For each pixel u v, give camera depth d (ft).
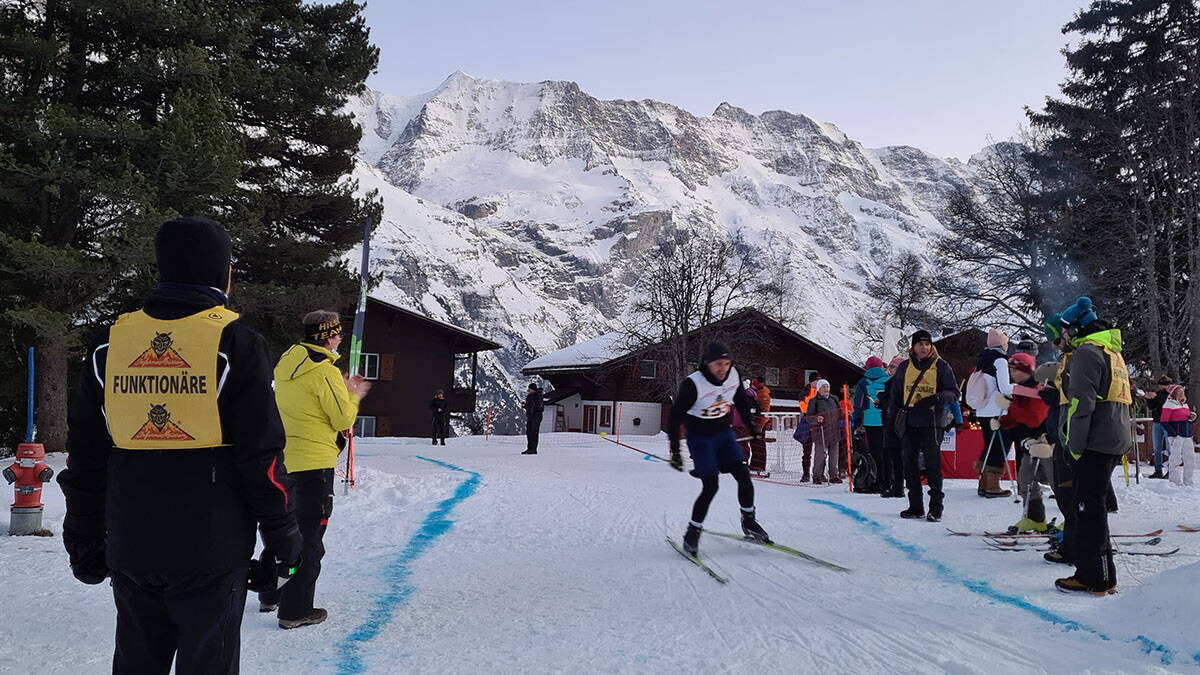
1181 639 13.33
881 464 37.11
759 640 14.39
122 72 62.18
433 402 92.53
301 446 15.11
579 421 171.53
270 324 80.74
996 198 111.24
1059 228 99.14
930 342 28.76
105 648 13.50
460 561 21.45
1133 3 98.37
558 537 25.23
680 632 14.89
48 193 59.36
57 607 16.06
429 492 36.73
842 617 15.92
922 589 18.21
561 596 17.65
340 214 86.43
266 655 13.35
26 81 60.39
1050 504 31.89
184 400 7.99
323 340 15.66
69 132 54.60
